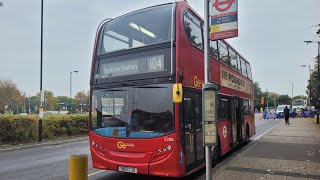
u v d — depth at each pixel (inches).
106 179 362.3
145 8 351.3
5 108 2726.4
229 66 519.5
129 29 343.9
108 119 334.6
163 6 342.0
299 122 1533.0
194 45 357.7
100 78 350.3
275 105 4741.6
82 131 968.9
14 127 724.0
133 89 326.0
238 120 577.6
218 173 356.5
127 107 325.7
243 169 378.3
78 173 233.6
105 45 357.1
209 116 227.1
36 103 3996.1
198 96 360.8
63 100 4308.6
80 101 3499.0
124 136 320.8
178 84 293.4
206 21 240.2
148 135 309.4
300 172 361.4
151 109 313.1
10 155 564.7
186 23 339.6
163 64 315.0
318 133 868.0
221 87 460.4
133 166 312.0
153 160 305.4
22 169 422.0
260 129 1193.4
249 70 732.7
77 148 673.0
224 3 237.3
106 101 339.9
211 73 411.5
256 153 501.4
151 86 317.1
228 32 234.7
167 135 301.9
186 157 317.4
